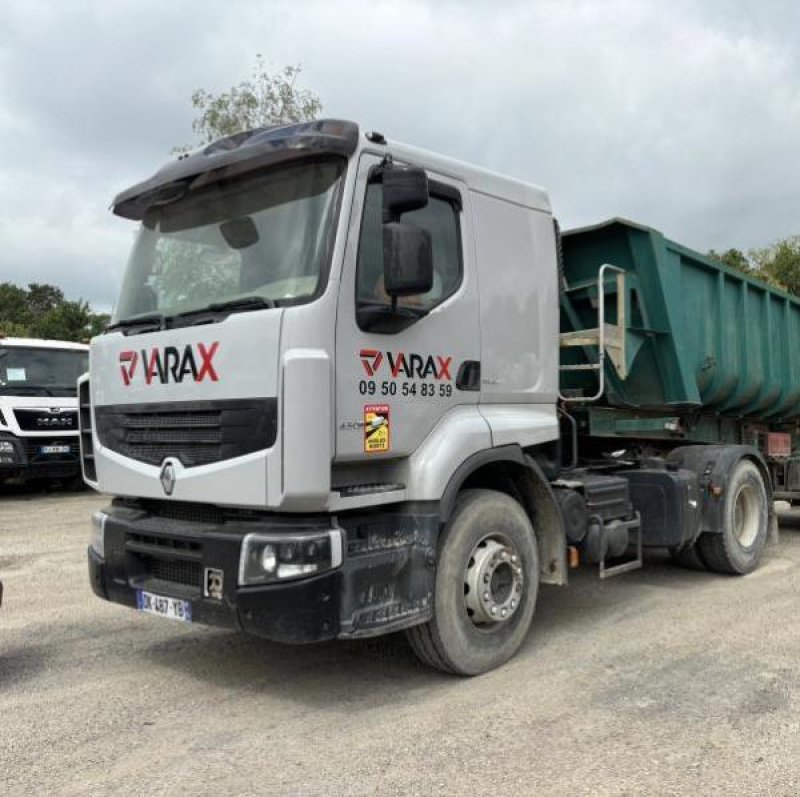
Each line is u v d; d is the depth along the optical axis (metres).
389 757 3.81
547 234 5.68
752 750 3.82
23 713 4.41
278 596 3.98
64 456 14.04
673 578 7.56
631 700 4.47
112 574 4.81
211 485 4.26
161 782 3.60
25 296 74.69
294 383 3.97
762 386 8.66
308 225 4.27
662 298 6.92
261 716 4.35
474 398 4.98
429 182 4.74
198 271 4.67
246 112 19.80
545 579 5.50
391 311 4.31
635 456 7.40
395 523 4.56
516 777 3.59
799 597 6.77
